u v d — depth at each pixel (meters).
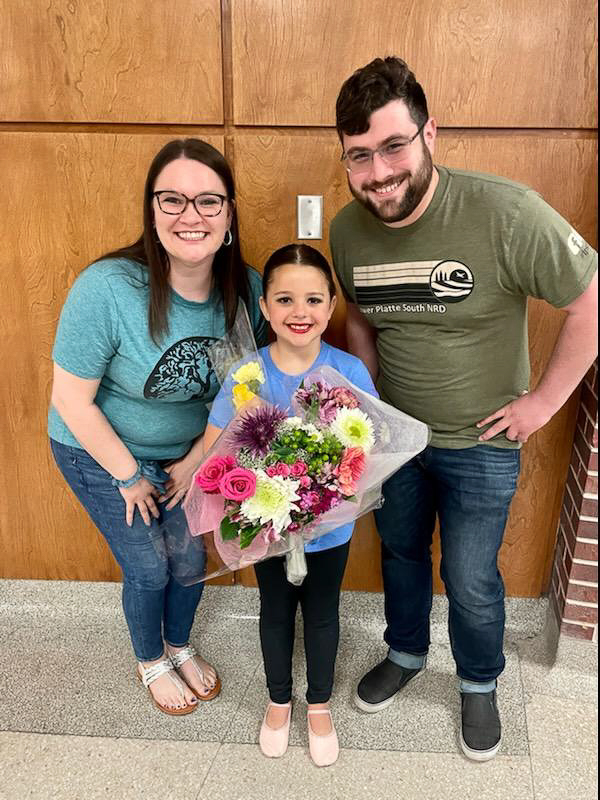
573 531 1.82
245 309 1.54
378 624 2.11
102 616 2.15
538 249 1.30
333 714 1.81
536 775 1.64
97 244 1.80
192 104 1.67
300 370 1.49
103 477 1.57
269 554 1.37
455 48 1.59
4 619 2.15
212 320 1.50
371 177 1.31
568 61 1.58
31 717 1.79
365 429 1.33
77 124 1.70
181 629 1.84
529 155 1.67
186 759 1.68
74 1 1.59
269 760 1.68
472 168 1.69
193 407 1.58
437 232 1.37
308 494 1.28
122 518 1.59
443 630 2.09
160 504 1.65
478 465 1.53
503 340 1.44
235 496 1.22
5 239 1.80
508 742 1.72
